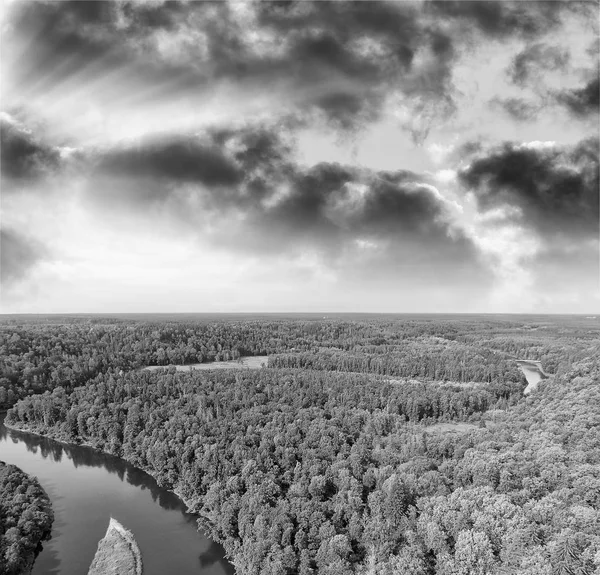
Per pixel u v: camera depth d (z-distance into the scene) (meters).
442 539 87.12
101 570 105.06
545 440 115.75
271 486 113.94
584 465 97.81
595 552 73.19
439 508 93.56
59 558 110.25
